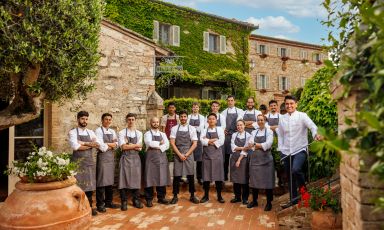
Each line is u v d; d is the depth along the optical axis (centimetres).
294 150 523
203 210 568
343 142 123
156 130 606
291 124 525
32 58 328
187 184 728
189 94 1703
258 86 2352
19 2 319
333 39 230
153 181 592
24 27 320
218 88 1712
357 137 138
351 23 228
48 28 338
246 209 570
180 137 616
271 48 2434
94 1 388
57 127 623
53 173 378
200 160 711
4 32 312
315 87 646
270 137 557
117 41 720
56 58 344
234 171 605
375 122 110
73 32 354
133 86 744
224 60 1864
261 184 552
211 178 607
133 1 1520
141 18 1547
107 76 702
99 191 562
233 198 645
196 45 1753
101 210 561
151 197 602
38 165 376
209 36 1842
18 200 359
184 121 620
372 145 133
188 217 528
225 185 710
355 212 184
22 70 346
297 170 501
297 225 453
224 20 1856
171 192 702
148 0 1566
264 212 550
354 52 163
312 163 571
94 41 388
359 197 173
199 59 1764
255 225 485
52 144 616
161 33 1656
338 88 204
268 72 2409
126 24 1503
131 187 574
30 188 364
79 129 538
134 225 490
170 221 508
